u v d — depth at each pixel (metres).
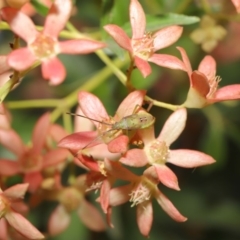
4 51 0.38
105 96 0.33
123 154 0.27
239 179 0.39
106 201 0.27
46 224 0.37
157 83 0.36
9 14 0.27
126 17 0.31
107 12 0.31
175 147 0.38
